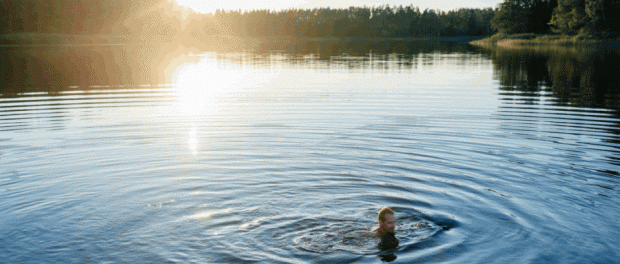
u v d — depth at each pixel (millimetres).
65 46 79250
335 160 10141
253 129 13289
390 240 6242
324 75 28469
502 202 7629
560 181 8664
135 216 7195
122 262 5828
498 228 6637
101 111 16359
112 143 11797
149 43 102062
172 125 13914
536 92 20562
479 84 23469
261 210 7359
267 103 17766
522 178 8859
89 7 106562
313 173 9227
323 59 45875
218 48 81250
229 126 13711
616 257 5816
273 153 10734
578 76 27047
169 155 10625
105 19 109000
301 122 14195
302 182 8680
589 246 6098
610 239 6289
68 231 6688
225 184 8602
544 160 10039
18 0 95562
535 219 6945
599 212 7199
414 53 58219
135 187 8500
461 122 14070
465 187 8359
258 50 72000
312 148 11172
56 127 13766
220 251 6062
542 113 15461
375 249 6039
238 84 24031
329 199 7812
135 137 12430
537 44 84562
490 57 47375
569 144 11398
